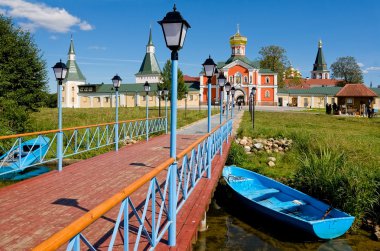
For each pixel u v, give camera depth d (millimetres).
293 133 20406
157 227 4023
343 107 45062
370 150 15336
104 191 6992
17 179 13062
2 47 24062
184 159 5578
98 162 10312
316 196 10188
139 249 4207
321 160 11117
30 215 5523
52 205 6043
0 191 6887
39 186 7336
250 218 9750
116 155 11688
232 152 15742
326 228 7938
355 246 8086
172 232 4371
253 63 68750
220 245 8102
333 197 9523
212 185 7637
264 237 8516
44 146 13992
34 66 26484
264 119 34375
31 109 26062
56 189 7109
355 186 9375
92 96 76188
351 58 87312
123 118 31125
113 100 73875
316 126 28359
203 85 68688
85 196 6629
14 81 24812
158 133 20516
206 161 8414
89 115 33125
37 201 6270
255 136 20391
